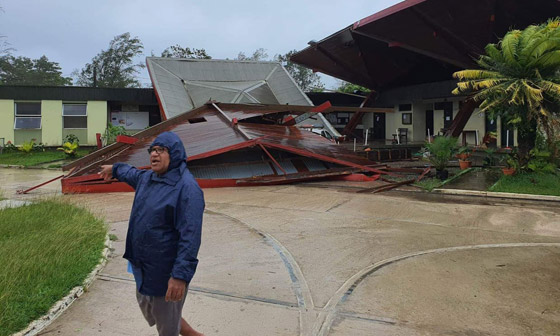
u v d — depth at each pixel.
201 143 13.57
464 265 5.22
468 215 8.48
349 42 24.61
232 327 3.54
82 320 3.61
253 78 30.80
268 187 12.77
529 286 4.50
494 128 25.33
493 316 3.75
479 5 16.61
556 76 12.10
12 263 4.24
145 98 30.17
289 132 17.06
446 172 13.75
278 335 3.40
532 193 10.70
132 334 3.39
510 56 12.11
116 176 3.00
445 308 3.92
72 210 7.19
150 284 2.55
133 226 2.64
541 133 12.92
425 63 27.66
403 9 16.78
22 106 27.98
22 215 6.67
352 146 26.39
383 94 32.28
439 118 30.14
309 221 7.79
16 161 22.44
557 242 6.41
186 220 2.49
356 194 11.22
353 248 5.99
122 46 55.06
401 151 20.69
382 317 3.73
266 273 4.90
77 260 4.84
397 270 5.02
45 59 70.94
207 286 4.47
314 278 4.75
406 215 8.45
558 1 15.19
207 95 26.25
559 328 3.53
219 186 12.73
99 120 29.08
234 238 6.47
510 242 6.39
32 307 3.62
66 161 22.61
